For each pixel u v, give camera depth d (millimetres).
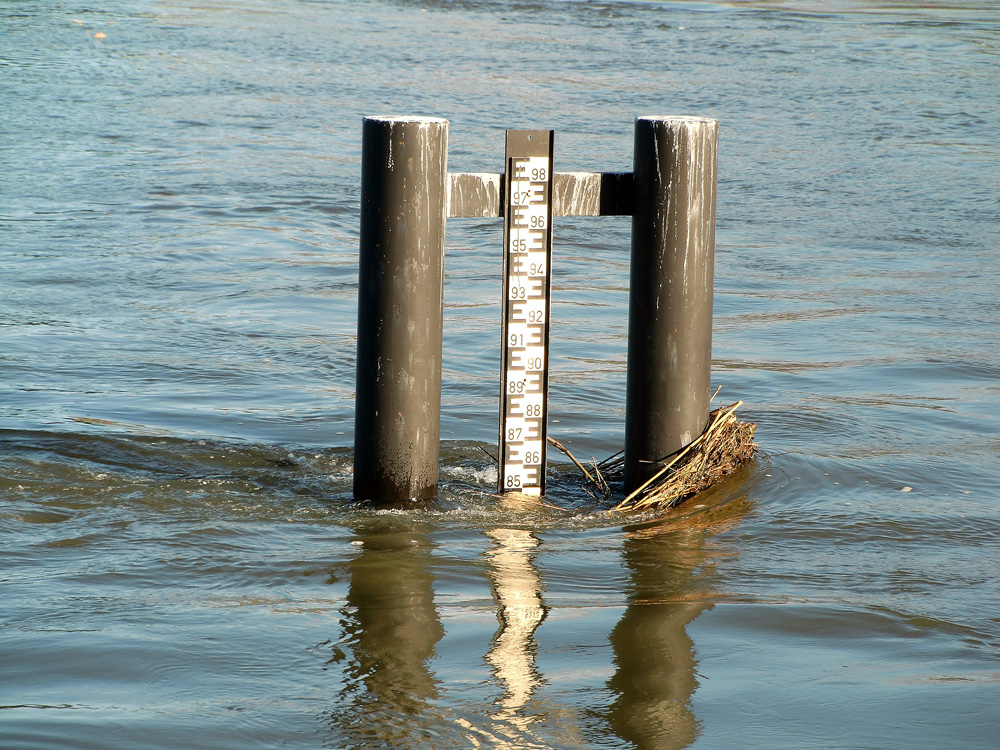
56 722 12898
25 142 64562
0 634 15000
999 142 70562
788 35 106625
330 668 14359
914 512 20562
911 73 90938
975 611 16406
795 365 31000
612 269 43375
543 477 21469
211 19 110875
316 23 110438
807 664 14719
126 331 33094
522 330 21016
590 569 17875
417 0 126625
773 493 21453
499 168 58625
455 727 13070
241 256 43656
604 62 93375
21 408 25516
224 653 14664
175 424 24875
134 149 64188
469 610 16203
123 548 18203
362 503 20609
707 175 20391
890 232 50375
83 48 95000
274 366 30062
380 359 20203
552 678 14250
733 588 17156
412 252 19781
